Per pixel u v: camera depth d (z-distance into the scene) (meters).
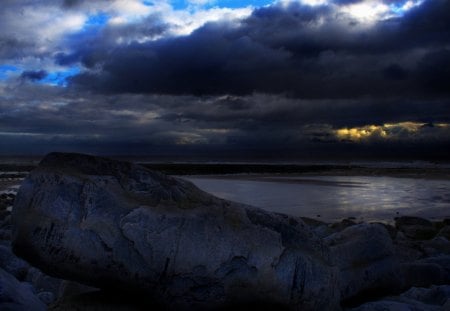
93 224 3.70
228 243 3.93
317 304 4.18
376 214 16.77
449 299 4.49
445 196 22.42
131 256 3.75
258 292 3.99
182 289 3.82
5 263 6.42
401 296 5.42
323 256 4.37
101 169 3.96
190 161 87.44
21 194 3.72
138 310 3.92
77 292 4.66
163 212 3.87
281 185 28.34
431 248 9.60
